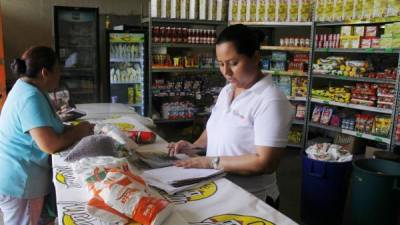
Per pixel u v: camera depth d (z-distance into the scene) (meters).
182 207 1.23
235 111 1.63
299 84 5.25
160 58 5.36
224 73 1.56
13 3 5.00
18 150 2.02
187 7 5.31
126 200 1.08
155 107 5.75
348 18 4.49
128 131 2.25
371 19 4.23
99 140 1.68
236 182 1.62
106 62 5.30
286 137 1.53
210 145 1.79
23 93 1.96
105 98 5.66
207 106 5.86
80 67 5.15
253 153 1.59
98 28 5.02
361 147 4.86
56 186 1.39
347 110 5.09
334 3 4.62
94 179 1.20
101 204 1.09
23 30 5.12
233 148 1.64
